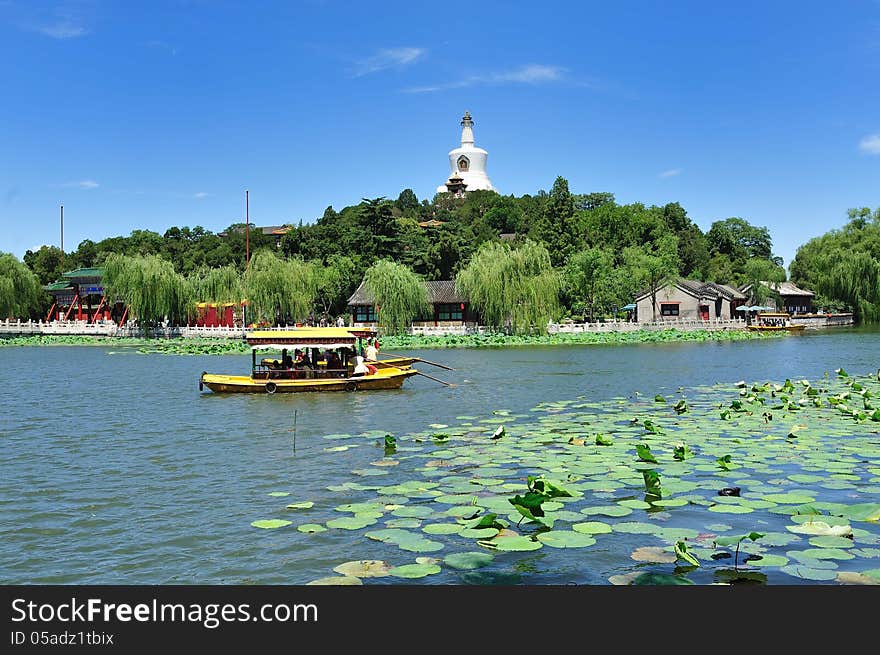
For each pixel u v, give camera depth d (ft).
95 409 71.51
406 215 478.18
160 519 33.83
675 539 29.30
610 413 64.34
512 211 431.02
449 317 235.20
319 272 242.99
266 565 28.22
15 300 239.09
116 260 212.84
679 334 208.23
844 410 59.16
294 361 93.50
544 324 197.47
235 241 338.54
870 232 281.95
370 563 27.43
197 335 214.28
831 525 30.55
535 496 30.22
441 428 57.47
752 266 313.32
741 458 42.96
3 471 43.88
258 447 50.83
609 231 325.01
